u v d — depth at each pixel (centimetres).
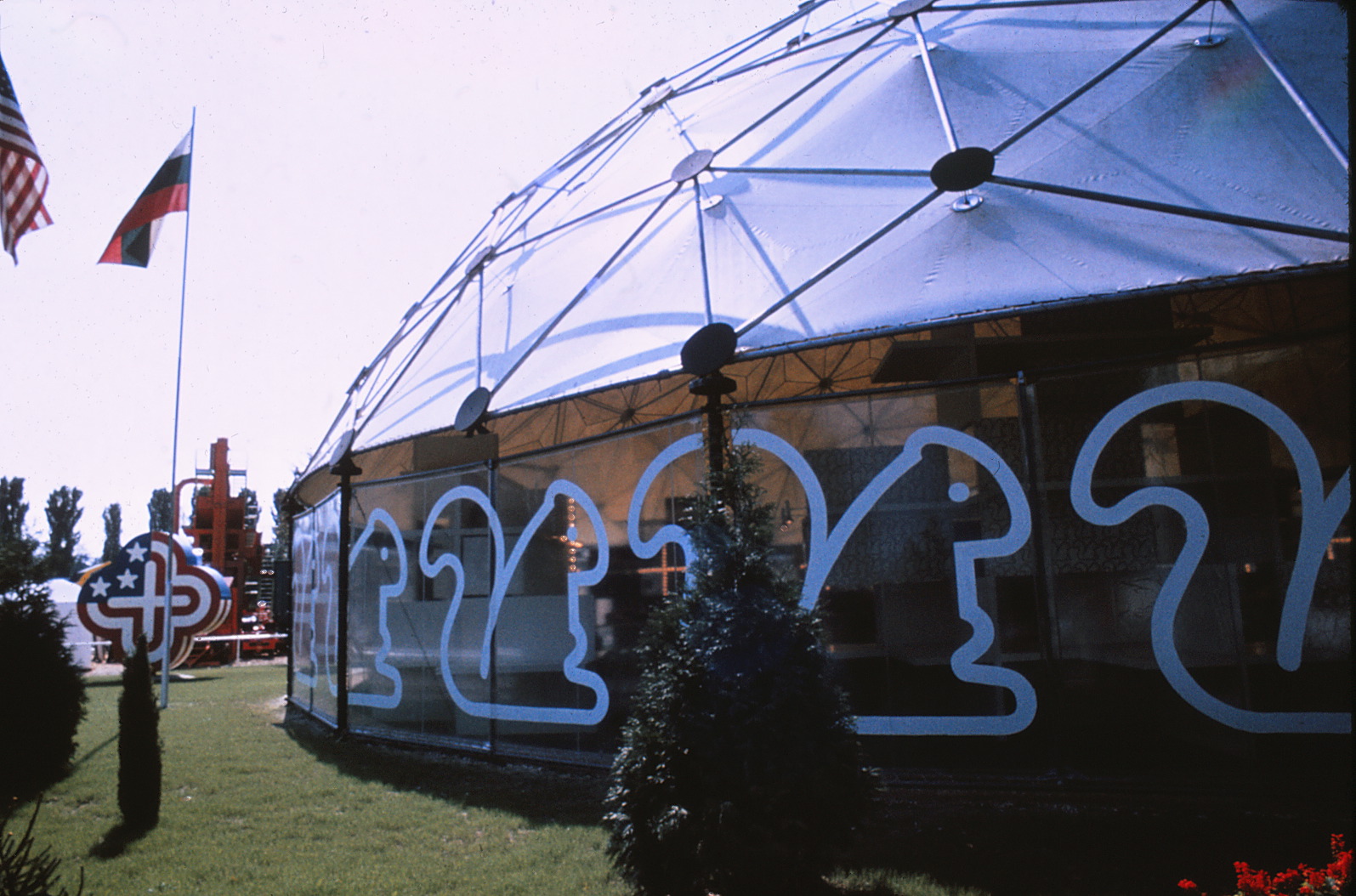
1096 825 718
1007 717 830
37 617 1086
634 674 1020
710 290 1140
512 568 1147
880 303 968
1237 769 802
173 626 2548
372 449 1478
